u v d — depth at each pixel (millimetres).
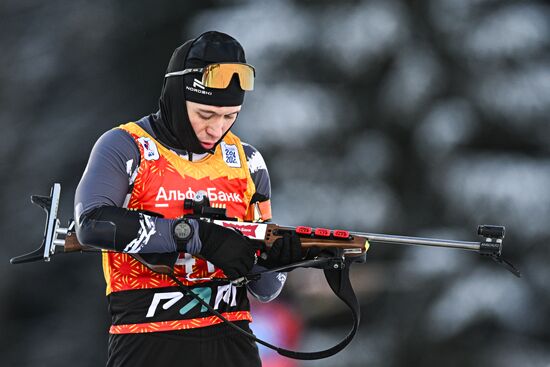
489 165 56375
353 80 58656
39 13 71812
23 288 65062
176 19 67875
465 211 55906
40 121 70062
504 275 54375
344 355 52750
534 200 55375
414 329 53562
